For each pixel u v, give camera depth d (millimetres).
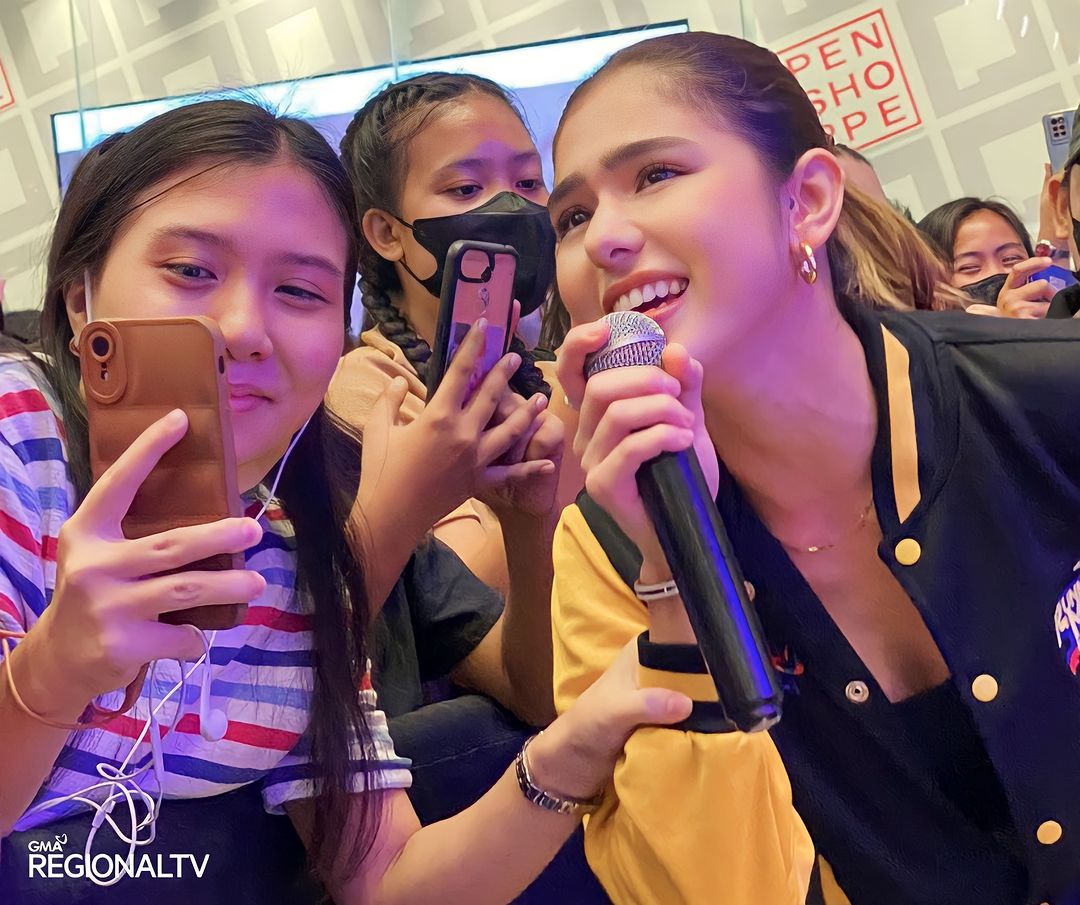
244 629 824
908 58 1926
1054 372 801
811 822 836
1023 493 802
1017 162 1923
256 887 836
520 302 1239
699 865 663
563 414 1154
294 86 1834
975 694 780
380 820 876
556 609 854
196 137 728
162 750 784
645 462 576
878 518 810
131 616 549
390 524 1057
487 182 1276
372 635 1053
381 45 2176
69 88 2355
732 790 657
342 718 852
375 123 1292
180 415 568
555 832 766
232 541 552
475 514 1352
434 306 1293
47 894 762
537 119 1700
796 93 775
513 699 1143
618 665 725
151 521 586
